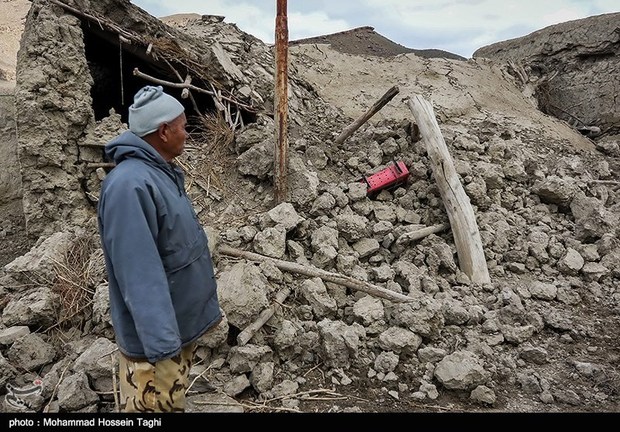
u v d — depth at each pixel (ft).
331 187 15.62
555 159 21.02
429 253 14.21
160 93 7.15
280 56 14.60
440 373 10.34
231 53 21.86
